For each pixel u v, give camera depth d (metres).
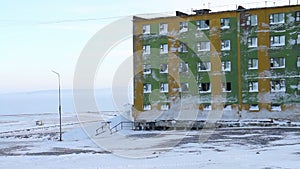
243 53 57.00
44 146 39.59
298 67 54.12
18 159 28.33
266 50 55.75
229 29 57.91
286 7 55.00
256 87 56.16
